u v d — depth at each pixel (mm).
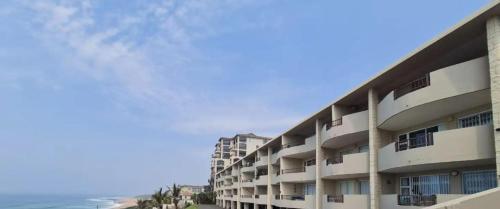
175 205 98312
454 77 18672
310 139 39781
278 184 51375
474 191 19781
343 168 29500
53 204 199500
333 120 31641
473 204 5121
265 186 61781
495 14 16844
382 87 26594
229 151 129375
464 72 18297
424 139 21469
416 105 20375
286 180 44312
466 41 19234
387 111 23875
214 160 139375
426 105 20141
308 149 39906
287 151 44281
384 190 25641
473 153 17656
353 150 33250
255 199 59781
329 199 32562
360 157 27984
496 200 5234
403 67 22781
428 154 19859
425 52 20562
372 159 25953
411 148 21453
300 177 41156
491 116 19109
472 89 17844
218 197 105625
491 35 16938
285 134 46750
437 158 19281
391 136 26625
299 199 40844
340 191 34875
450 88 18734
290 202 42688
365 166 27375
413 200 21641
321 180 35125
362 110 31375
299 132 45438
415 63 22141
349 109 32250
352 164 28641
